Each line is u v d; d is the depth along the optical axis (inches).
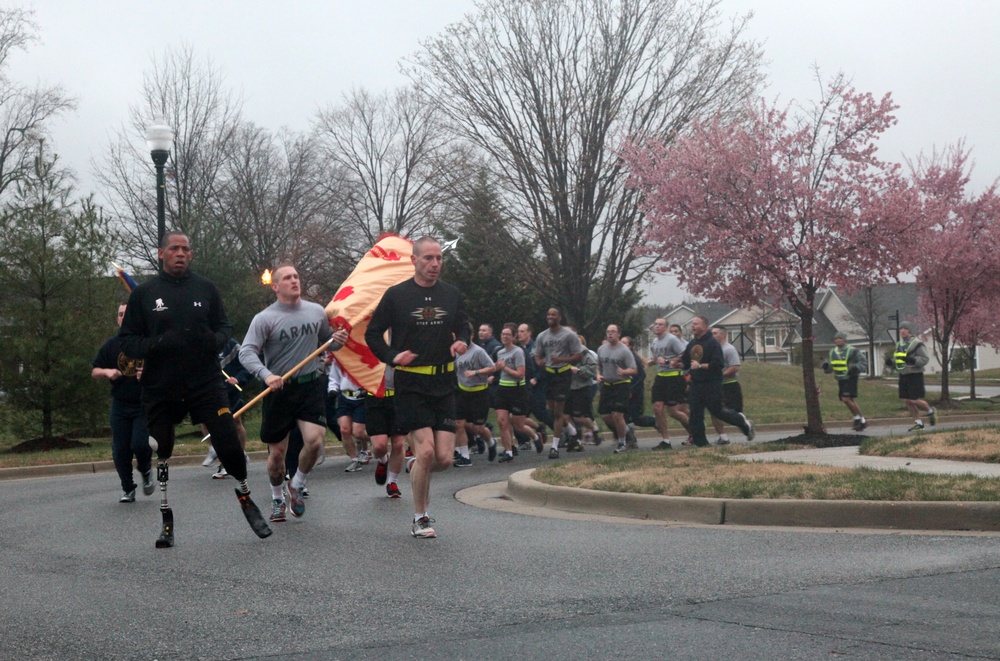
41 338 753.6
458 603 218.5
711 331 659.4
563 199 1005.2
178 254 297.9
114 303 792.3
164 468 304.8
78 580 254.2
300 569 259.8
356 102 1887.3
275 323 339.3
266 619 208.1
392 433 415.8
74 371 749.3
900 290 3157.0
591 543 294.8
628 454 509.7
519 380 628.7
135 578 254.2
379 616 208.5
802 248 616.1
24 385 753.6
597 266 1064.2
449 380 309.0
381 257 389.4
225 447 303.0
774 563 257.6
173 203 1599.4
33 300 767.1
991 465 426.3
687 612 206.4
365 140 1893.5
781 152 644.1
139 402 423.5
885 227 614.9
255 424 962.1
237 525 346.9
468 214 1059.9
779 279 626.8
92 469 642.2
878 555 267.0
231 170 1868.8
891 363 2667.3
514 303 1459.2
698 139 675.4
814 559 262.5
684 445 644.7
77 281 769.6
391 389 413.7
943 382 1193.4
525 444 722.8
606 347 668.7
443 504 409.7
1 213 774.5
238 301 984.3
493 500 427.2
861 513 325.1
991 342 1401.3
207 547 299.0
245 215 1870.1
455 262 1462.8
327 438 789.2
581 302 1045.8
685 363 634.2
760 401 1266.0
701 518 347.9
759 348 3277.6
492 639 189.3
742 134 651.5
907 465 428.8
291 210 1977.1
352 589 234.4
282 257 1844.2
